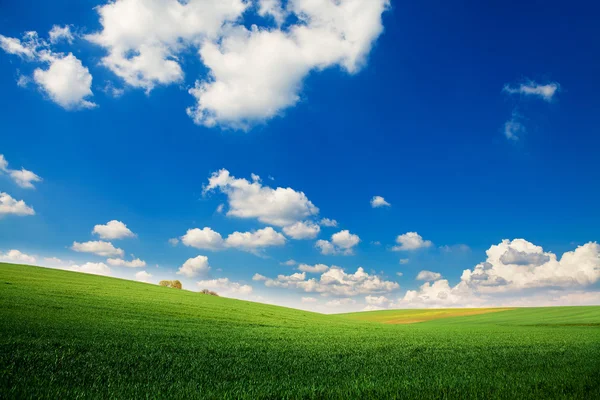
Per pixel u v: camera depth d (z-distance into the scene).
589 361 12.16
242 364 10.02
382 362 11.65
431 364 11.31
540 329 41.03
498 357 13.59
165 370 8.45
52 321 18.47
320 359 11.93
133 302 35.56
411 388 6.86
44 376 7.12
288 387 6.93
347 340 21.06
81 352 10.58
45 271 57.50
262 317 38.88
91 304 29.50
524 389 6.89
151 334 17.02
